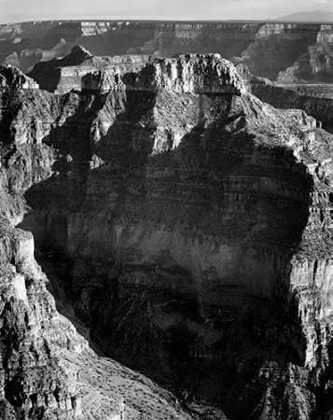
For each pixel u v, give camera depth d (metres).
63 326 185.50
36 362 144.50
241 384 190.25
